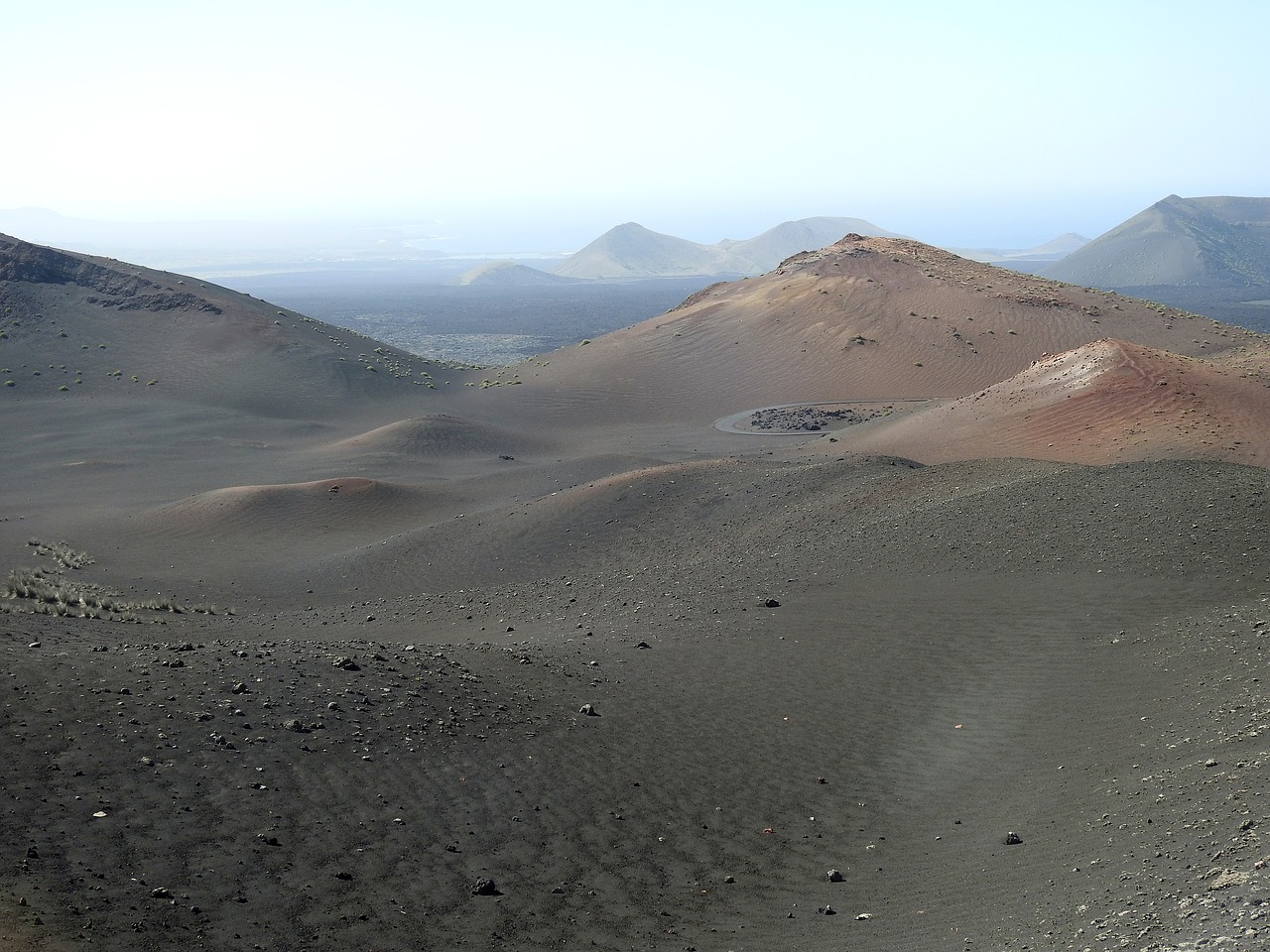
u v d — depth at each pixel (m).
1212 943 8.66
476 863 12.95
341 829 13.23
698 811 15.20
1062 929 10.08
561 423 109.12
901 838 14.09
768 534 37.12
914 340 118.81
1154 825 12.26
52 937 9.68
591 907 12.09
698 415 109.75
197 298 131.50
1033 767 15.77
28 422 96.69
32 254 131.75
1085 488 31.97
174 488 73.38
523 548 43.09
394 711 17.53
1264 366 66.62
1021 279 137.12
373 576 43.19
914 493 37.16
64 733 14.44
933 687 20.20
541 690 20.41
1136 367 62.91
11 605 30.00
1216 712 15.70
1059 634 22.00
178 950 9.98
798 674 21.69
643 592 31.86
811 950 10.91
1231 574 23.41
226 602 40.75
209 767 14.24
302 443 94.50
